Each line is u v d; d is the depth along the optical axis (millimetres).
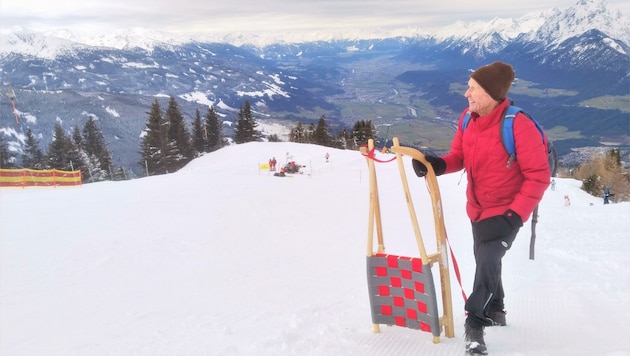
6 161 75812
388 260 3443
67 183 29547
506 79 2990
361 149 3539
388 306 3541
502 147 3000
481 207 3184
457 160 3414
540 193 2936
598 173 54000
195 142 90500
